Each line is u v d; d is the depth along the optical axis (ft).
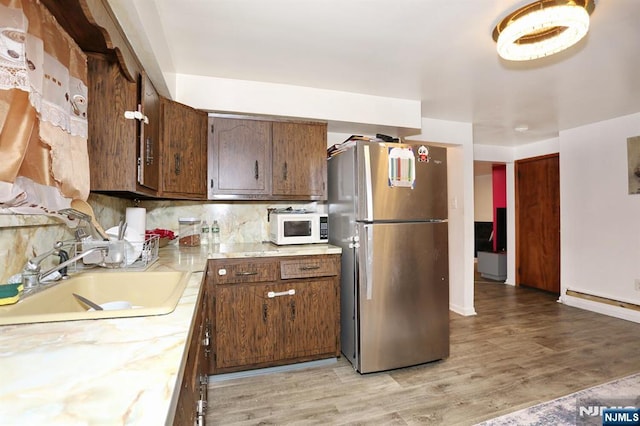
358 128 9.48
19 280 3.48
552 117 10.95
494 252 18.31
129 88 4.82
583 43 6.11
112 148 4.72
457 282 12.01
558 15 4.75
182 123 6.96
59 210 3.58
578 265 12.41
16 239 3.60
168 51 6.31
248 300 7.11
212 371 6.83
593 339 9.21
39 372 1.82
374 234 7.19
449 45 6.24
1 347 2.15
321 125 8.68
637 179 10.50
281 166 8.31
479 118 11.04
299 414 5.83
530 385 6.75
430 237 7.72
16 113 2.73
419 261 7.60
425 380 7.02
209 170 7.77
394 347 7.39
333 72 7.46
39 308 3.24
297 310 7.46
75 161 3.77
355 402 6.20
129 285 4.45
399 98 9.18
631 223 10.70
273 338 7.27
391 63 6.99
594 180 11.75
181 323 2.63
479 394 6.44
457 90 8.54
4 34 2.62
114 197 7.00
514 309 12.26
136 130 4.94
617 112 10.37
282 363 7.39
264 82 8.01
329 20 5.42
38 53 2.99
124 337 2.33
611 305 11.29
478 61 6.90
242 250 7.46
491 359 8.01
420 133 10.19
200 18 5.37
